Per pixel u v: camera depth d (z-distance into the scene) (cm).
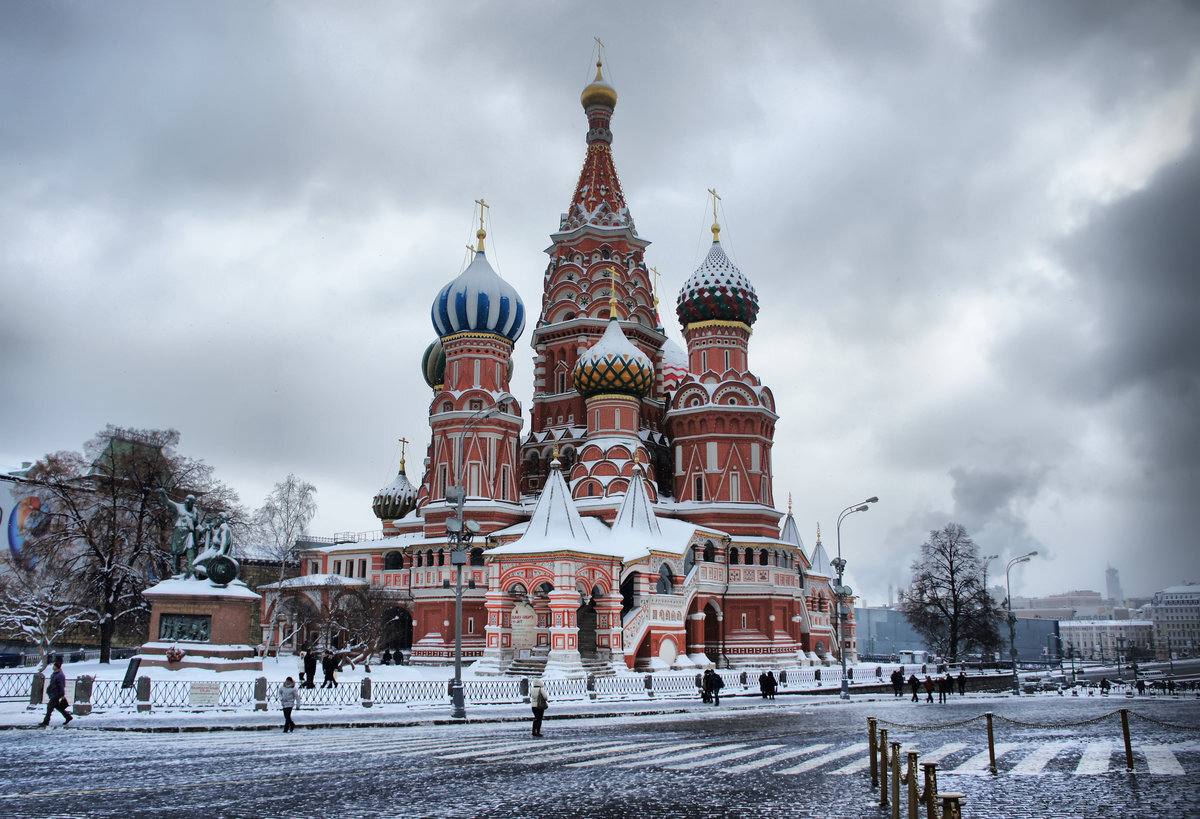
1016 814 1803
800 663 8219
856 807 1847
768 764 2467
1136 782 2228
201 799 1878
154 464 7175
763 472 8525
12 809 1753
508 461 8300
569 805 1844
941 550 10950
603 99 9669
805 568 9244
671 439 8988
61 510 7219
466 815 1733
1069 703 5966
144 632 7406
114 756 2544
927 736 3406
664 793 1989
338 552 9338
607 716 4284
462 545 4159
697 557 7750
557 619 6284
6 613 6366
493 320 8338
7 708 3978
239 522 8044
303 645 8344
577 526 6681
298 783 2089
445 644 7838
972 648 11769
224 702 4278
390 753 2659
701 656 7450
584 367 8106
